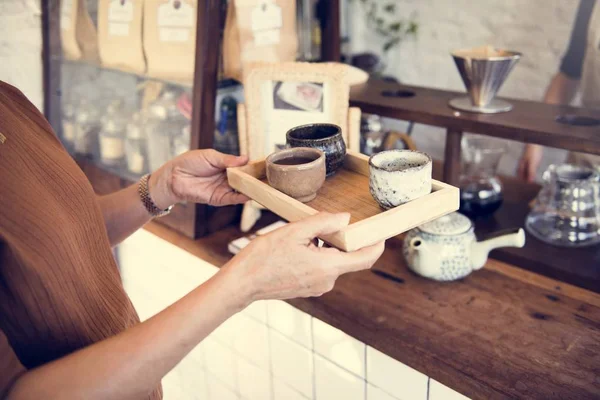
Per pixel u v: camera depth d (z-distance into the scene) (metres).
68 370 0.68
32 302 0.70
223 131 1.52
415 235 1.21
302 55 1.67
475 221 1.47
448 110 1.37
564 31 2.50
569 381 0.93
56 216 0.76
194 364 1.70
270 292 0.80
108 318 0.82
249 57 1.48
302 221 0.81
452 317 1.11
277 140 1.38
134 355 0.70
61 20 1.76
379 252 0.85
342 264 0.81
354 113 1.30
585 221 1.33
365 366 1.14
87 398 0.67
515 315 1.11
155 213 1.17
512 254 1.29
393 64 3.20
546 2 2.52
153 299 1.73
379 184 0.90
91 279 0.81
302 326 1.25
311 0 1.65
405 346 1.04
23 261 0.68
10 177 0.73
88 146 1.81
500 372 0.96
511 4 2.64
